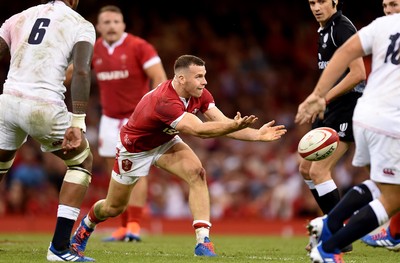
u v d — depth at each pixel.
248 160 60.09
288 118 72.06
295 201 55.00
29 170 55.66
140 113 24.72
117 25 36.31
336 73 20.28
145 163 25.66
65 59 23.06
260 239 40.12
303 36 81.88
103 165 58.41
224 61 79.44
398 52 19.92
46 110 22.53
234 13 83.81
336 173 55.75
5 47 23.78
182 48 80.62
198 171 25.48
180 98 24.55
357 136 20.59
